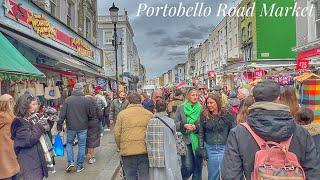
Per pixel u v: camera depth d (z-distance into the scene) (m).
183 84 29.88
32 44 12.02
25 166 5.57
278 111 3.19
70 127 9.34
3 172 5.19
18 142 5.48
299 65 18.72
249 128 3.29
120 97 15.24
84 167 9.97
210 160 6.26
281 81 20.23
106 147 13.41
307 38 26.38
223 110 6.30
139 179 6.72
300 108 4.84
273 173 3.05
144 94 12.20
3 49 8.55
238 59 43.69
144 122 6.67
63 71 15.27
